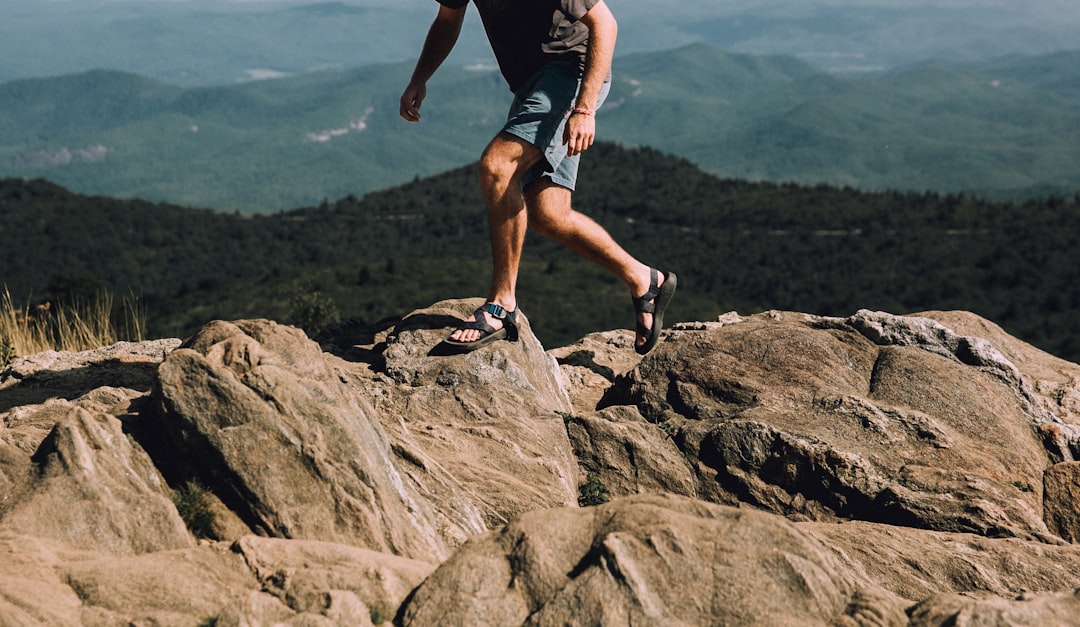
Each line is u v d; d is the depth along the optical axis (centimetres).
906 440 374
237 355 309
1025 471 368
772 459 374
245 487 272
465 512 314
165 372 288
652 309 445
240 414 281
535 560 229
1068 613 209
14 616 206
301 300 1803
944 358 425
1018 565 304
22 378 463
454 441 372
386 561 247
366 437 297
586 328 10288
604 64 376
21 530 245
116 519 254
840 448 368
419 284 11588
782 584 221
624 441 395
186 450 281
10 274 17562
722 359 430
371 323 547
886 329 440
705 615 214
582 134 375
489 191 393
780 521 238
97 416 288
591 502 370
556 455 379
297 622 205
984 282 16875
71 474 260
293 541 251
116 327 737
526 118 386
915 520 340
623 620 212
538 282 11912
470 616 219
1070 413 440
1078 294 15125
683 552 224
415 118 454
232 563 243
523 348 439
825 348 426
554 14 381
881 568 306
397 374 425
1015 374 414
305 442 280
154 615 220
